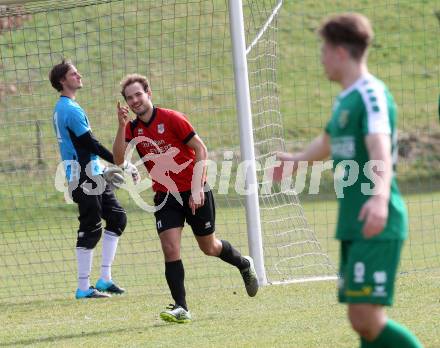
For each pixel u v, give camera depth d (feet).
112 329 81.00
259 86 132.57
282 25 316.40
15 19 140.05
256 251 105.09
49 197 203.72
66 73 101.96
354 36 45.44
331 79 47.24
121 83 81.56
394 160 46.75
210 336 73.20
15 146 213.87
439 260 126.11
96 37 252.01
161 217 81.46
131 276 124.88
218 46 264.52
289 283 105.09
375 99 44.96
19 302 104.73
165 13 263.08
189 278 117.29
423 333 68.49
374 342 46.26
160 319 85.05
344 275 46.96
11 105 223.71
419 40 307.78
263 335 71.92
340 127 46.21
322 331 71.82
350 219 46.26
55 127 103.24
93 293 103.86
